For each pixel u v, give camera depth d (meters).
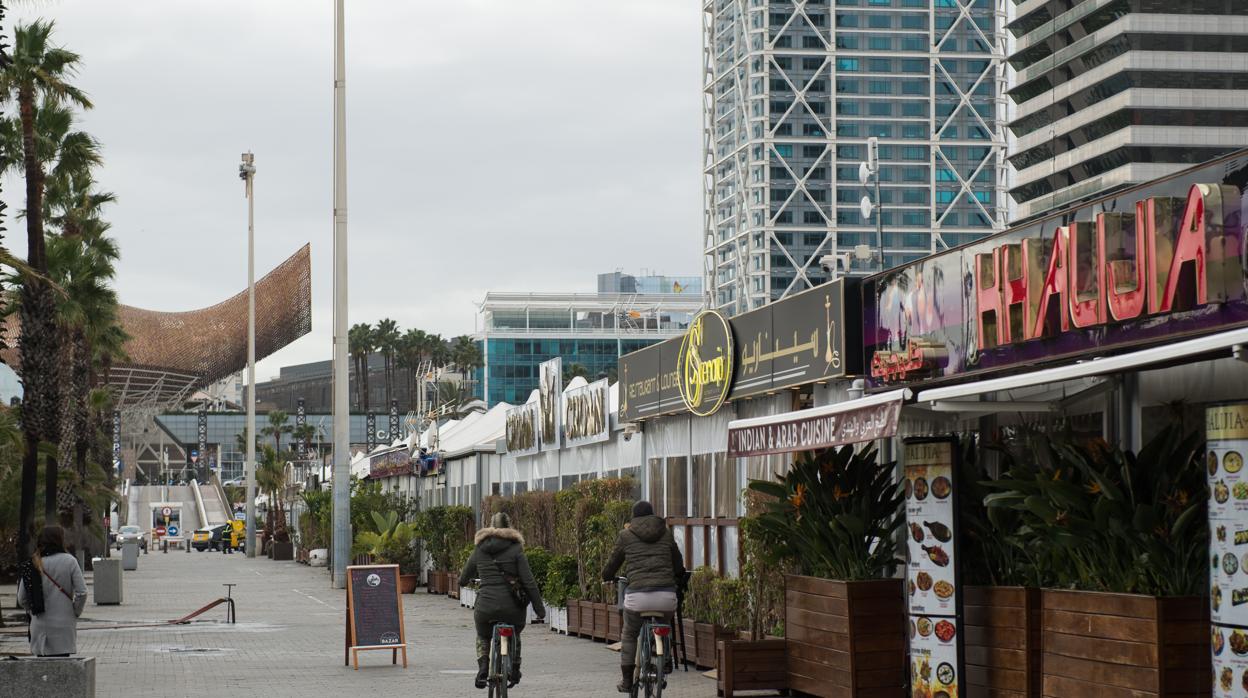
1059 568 11.73
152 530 124.75
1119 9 161.38
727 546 20.38
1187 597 10.42
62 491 41.91
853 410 12.06
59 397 35.50
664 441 24.25
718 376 20.55
